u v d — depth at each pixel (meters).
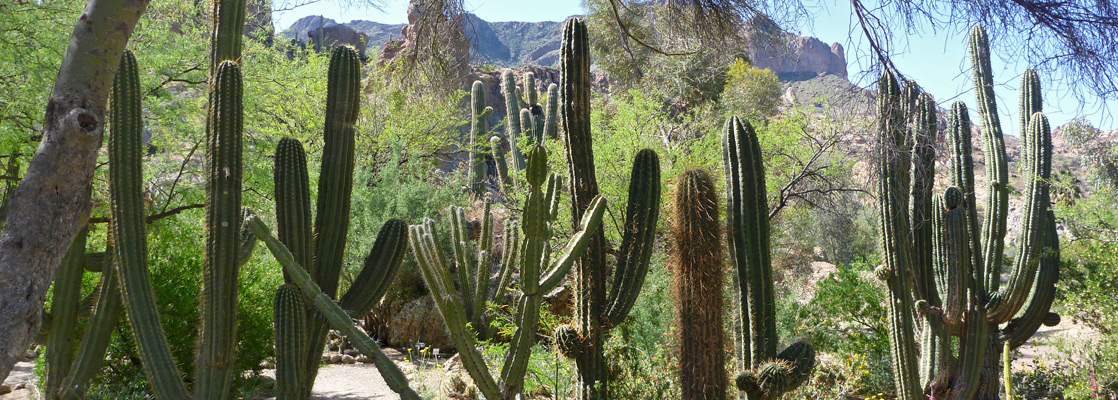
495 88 29.70
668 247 5.02
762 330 4.80
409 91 5.29
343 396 8.01
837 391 7.18
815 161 11.88
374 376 9.26
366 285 4.93
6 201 5.95
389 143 13.89
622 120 12.17
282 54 13.16
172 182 8.57
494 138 17.14
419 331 11.59
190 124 8.49
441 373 8.33
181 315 6.67
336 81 4.95
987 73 8.69
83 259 4.83
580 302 5.03
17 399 7.00
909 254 6.88
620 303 4.96
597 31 11.26
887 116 3.99
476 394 7.30
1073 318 10.64
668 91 14.84
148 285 3.91
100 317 4.49
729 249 5.03
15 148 6.78
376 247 5.00
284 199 4.49
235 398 7.18
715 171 11.33
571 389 6.18
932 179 6.30
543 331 7.43
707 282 4.63
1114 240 10.88
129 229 3.84
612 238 10.98
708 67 14.80
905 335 6.77
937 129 4.25
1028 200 8.56
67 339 4.70
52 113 2.88
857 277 10.30
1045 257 8.86
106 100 3.01
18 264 2.70
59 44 7.06
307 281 4.09
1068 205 11.96
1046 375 10.30
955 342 9.36
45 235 2.76
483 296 5.63
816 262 17.42
